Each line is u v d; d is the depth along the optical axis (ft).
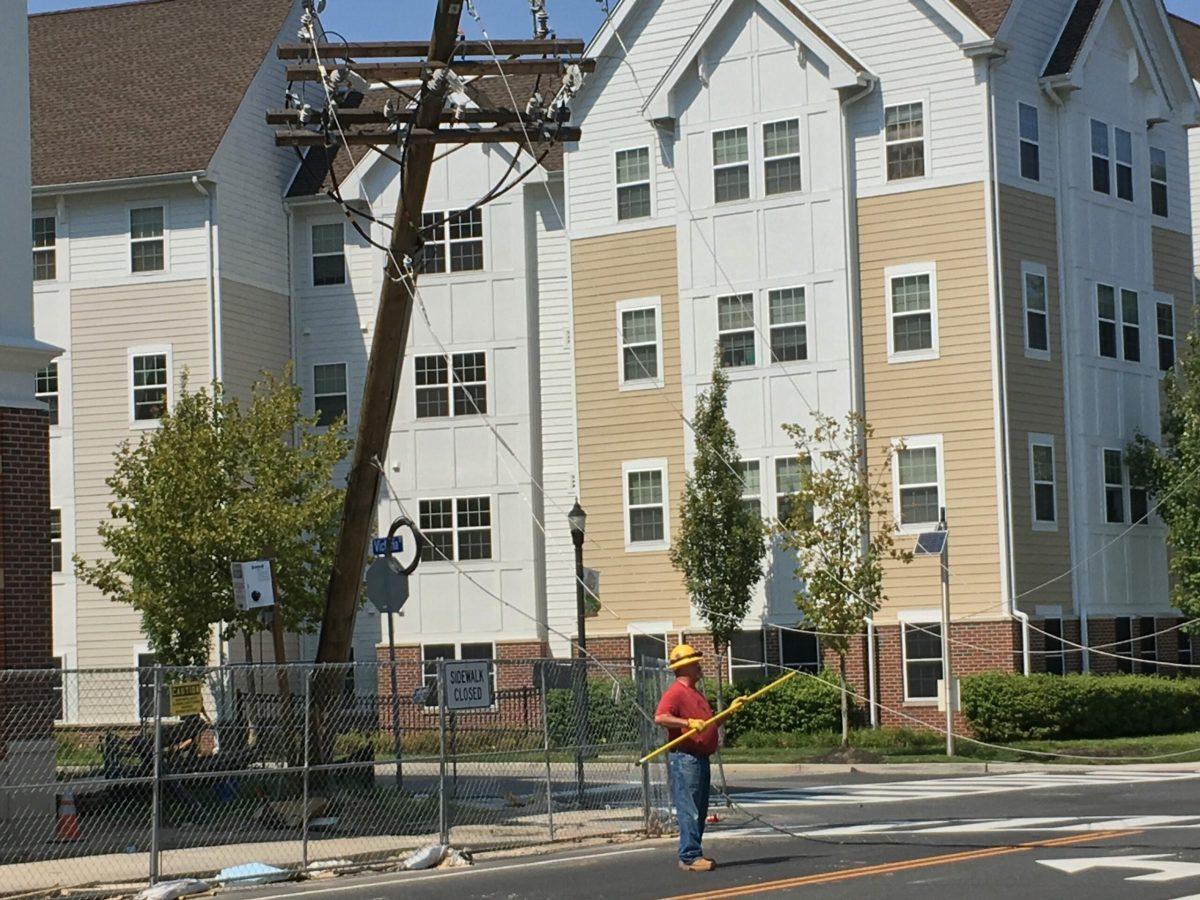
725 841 59.21
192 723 70.79
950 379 121.19
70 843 62.85
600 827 63.87
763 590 126.00
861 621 108.78
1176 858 48.39
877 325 124.06
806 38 126.00
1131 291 132.77
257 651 138.10
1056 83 125.39
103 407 139.85
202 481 107.55
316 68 70.74
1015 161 123.13
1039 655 118.93
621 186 134.10
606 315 134.10
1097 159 130.52
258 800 66.54
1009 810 68.44
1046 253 125.08
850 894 43.27
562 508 138.41
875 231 124.47
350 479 71.26
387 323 70.49
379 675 141.90
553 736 91.97
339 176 146.51
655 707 65.10
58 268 141.49
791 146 127.24
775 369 126.72
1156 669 130.52
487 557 140.26
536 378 141.08
